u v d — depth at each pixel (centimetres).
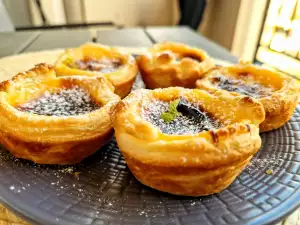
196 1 48
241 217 10
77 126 13
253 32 35
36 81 15
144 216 10
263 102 15
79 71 18
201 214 10
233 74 18
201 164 11
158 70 19
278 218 10
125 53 21
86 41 28
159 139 11
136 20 59
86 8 55
